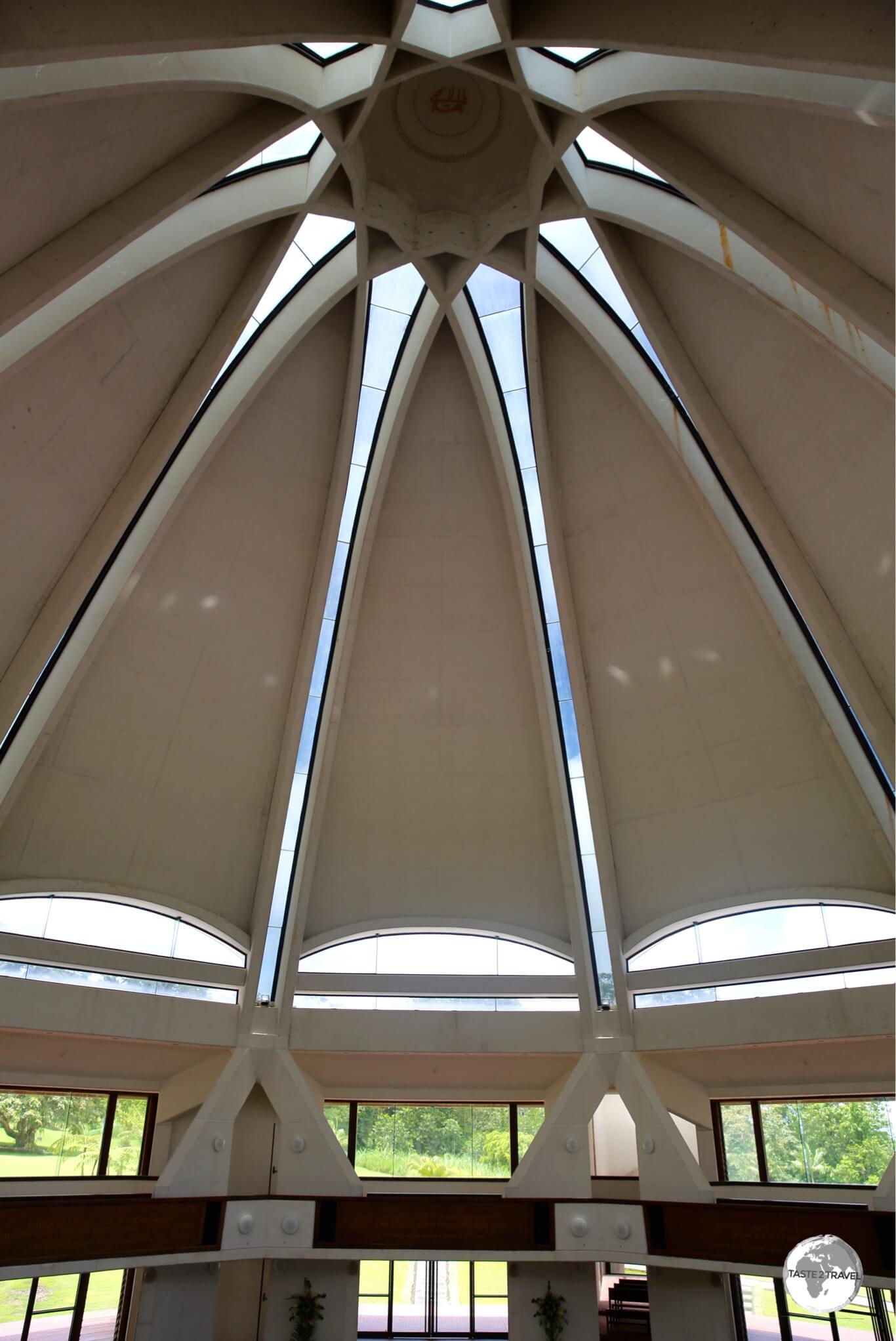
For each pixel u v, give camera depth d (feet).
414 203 48.19
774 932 57.00
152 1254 49.73
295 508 56.03
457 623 60.39
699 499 51.19
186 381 46.96
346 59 39.83
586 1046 58.80
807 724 55.06
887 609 46.83
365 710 61.72
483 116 44.11
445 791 62.90
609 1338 66.13
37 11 26.32
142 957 55.93
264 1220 53.62
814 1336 53.11
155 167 37.27
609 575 57.82
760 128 34.99
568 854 60.75
